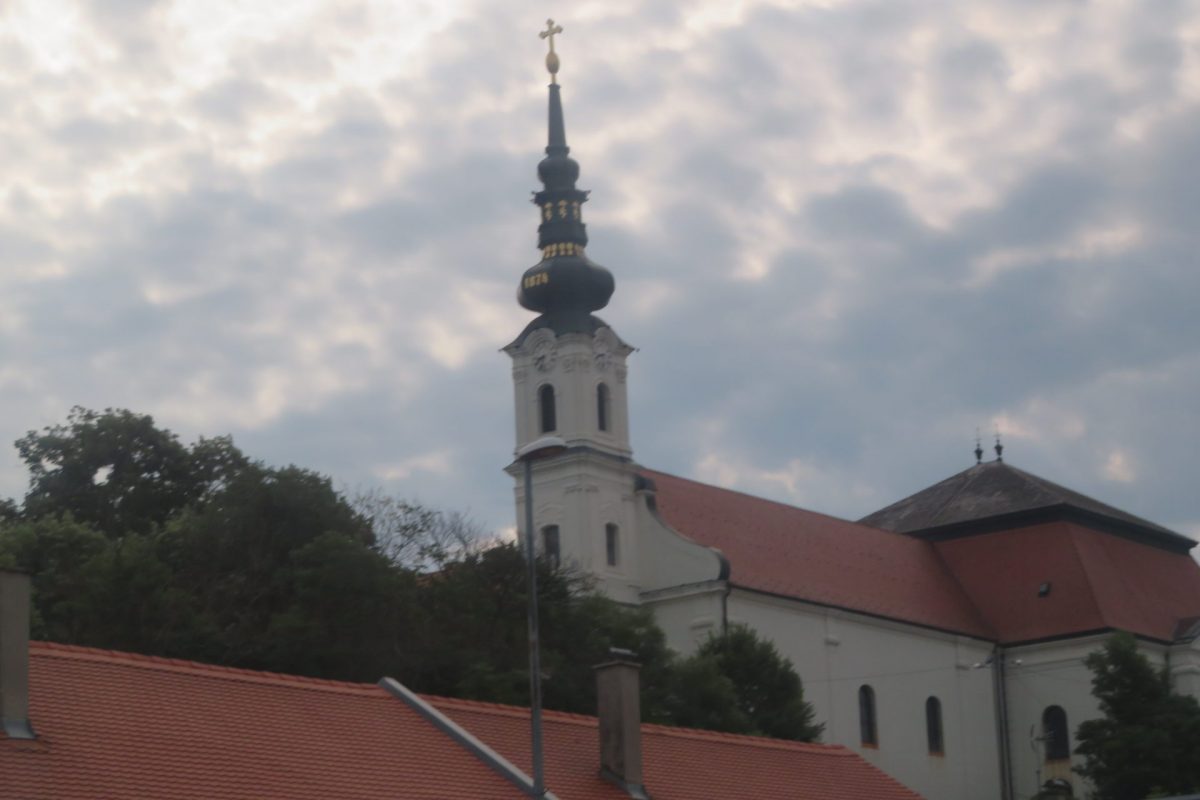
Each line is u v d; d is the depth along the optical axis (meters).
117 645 65.06
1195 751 87.88
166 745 33.91
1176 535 112.25
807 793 45.03
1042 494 107.00
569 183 88.75
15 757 31.39
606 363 87.06
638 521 86.31
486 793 37.16
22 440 91.88
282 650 65.00
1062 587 101.88
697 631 83.12
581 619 72.81
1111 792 88.06
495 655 68.69
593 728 43.06
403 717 39.34
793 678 76.75
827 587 91.19
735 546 88.62
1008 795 98.56
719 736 46.22
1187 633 102.31
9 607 32.41
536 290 86.88
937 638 96.31
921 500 111.88
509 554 73.38
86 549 73.75
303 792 34.25
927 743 93.38
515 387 87.19
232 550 72.12
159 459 91.25
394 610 67.38
